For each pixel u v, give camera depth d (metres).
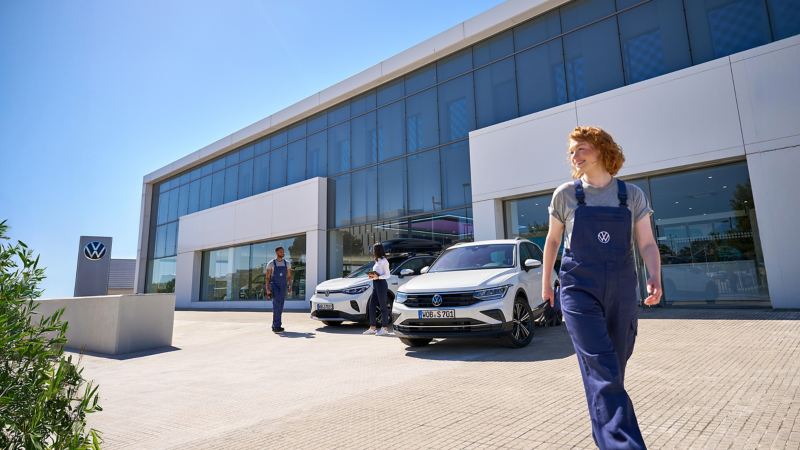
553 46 11.45
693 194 8.97
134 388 4.55
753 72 8.26
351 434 2.82
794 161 7.74
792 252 7.63
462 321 5.48
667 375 3.76
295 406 3.60
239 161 20.92
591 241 1.84
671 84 9.12
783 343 4.73
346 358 5.70
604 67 10.56
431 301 5.72
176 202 24.56
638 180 9.66
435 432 2.75
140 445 2.82
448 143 13.16
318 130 17.41
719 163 8.72
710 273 8.62
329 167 16.73
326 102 16.62
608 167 1.97
